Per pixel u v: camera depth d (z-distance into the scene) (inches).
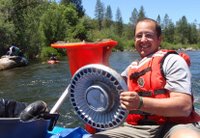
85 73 55.1
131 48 1451.8
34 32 663.1
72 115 177.3
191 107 52.9
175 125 54.8
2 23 565.9
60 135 61.4
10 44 578.9
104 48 67.4
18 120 53.8
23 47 628.4
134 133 58.0
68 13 1198.9
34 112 56.7
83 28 1152.2
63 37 926.4
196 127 54.5
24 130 55.2
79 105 57.1
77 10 1633.9
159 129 56.4
